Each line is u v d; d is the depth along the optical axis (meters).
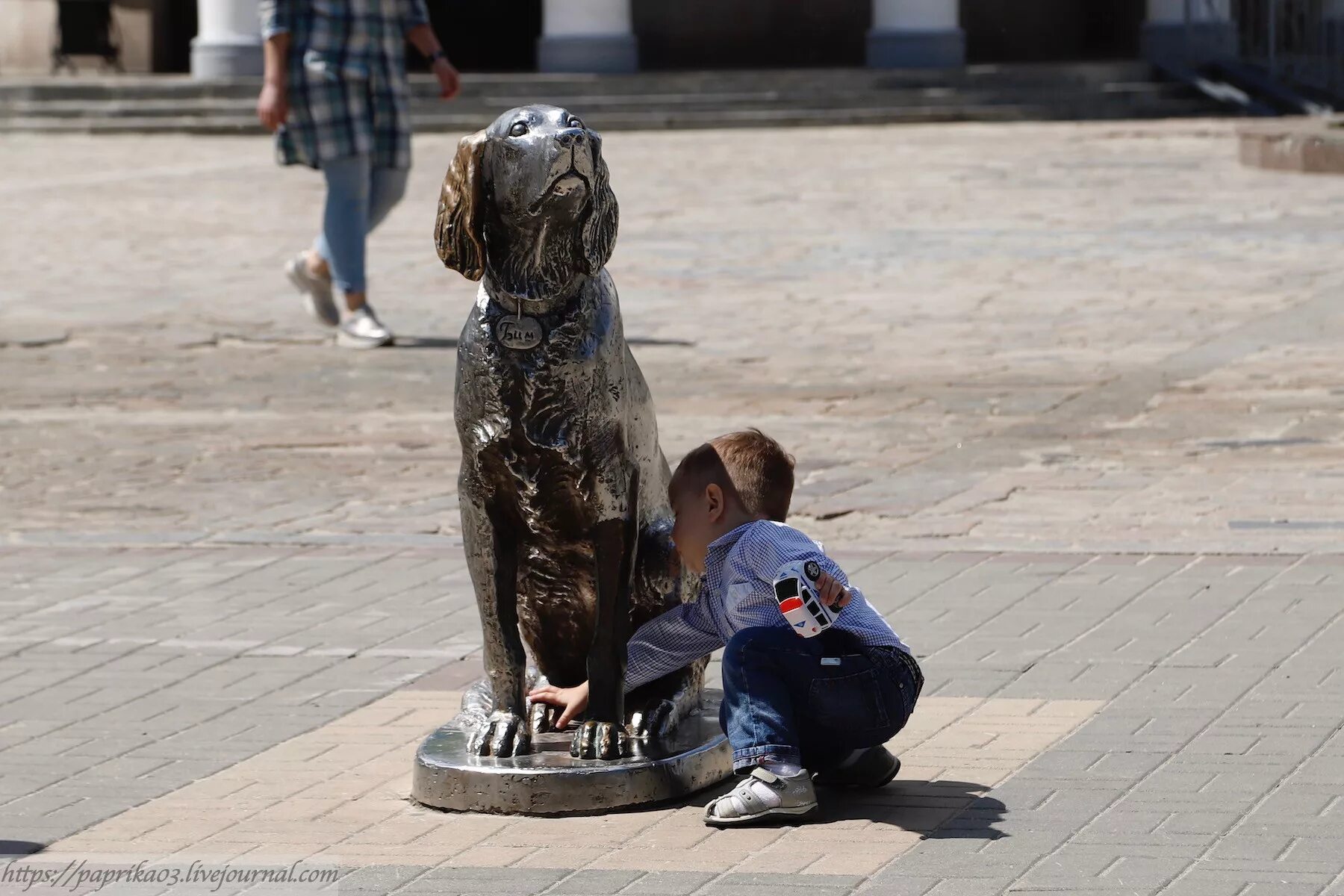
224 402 24.16
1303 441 20.27
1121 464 19.53
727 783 11.12
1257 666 12.79
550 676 11.65
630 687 11.07
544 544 10.78
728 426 21.92
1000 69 65.56
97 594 15.76
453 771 10.59
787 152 54.44
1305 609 14.08
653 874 9.51
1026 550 16.22
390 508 18.69
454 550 17.03
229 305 31.53
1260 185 44.41
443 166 52.00
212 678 13.41
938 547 16.44
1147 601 14.49
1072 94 64.25
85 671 13.62
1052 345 26.58
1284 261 33.12
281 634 14.48
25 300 32.28
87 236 40.31
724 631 10.77
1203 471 19.09
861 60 75.12
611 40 67.12
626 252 36.38
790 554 10.26
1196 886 9.09
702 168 50.62
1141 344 26.33
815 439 21.17
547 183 9.86
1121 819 10.07
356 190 27.09
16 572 16.52
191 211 44.22
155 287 33.53
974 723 11.88
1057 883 9.20
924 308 29.88
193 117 63.97
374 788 11.06
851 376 24.84
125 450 21.48
